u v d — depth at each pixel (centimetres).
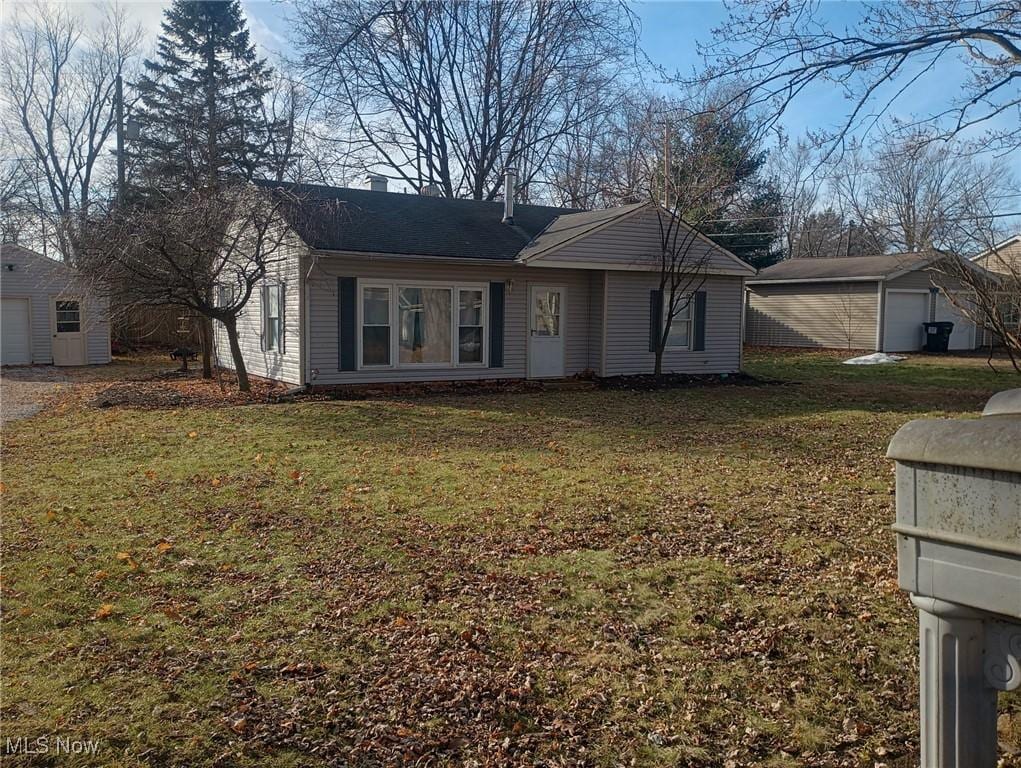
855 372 2077
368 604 462
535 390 1598
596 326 1786
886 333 2733
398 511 667
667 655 401
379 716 339
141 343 2702
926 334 2769
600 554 556
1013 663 178
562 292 1758
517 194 3012
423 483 770
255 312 1792
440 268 1606
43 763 299
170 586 489
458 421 1183
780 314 3100
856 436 1066
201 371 1962
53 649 399
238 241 1534
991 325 1141
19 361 2266
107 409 1298
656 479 790
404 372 1595
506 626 433
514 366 1712
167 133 2808
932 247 1201
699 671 384
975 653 184
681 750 318
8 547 564
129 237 1348
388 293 1565
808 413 1304
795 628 432
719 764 309
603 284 1756
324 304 1505
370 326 1559
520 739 324
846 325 2831
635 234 1720
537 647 407
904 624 435
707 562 539
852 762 309
